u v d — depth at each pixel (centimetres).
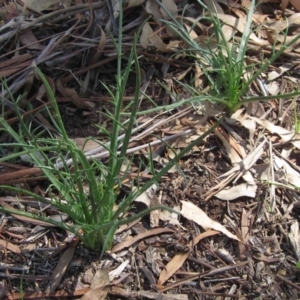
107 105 64
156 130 62
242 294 51
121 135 61
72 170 58
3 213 55
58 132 62
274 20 73
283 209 57
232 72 61
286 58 71
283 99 66
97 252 53
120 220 48
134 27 70
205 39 68
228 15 72
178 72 67
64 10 68
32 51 67
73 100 64
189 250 53
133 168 59
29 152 41
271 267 53
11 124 62
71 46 67
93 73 67
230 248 54
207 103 63
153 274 52
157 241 54
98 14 69
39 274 51
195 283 52
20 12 71
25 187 57
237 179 58
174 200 57
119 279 51
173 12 70
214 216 56
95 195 49
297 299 51
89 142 60
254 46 70
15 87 63
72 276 51
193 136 62
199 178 59
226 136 62
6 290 50
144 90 66
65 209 48
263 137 62
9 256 52
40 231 54
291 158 61
